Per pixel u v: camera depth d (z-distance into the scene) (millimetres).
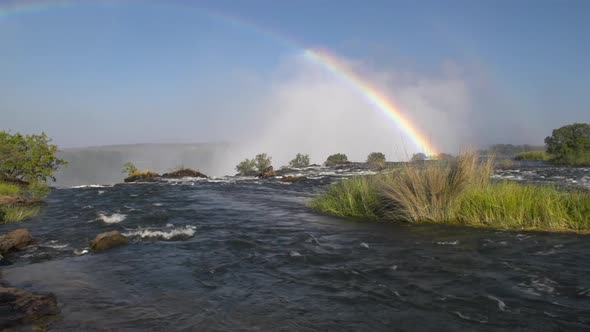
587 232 8078
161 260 6805
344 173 28859
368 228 9188
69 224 10367
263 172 29156
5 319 4289
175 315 4438
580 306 4473
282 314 4426
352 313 4422
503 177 20594
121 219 10953
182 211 12305
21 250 7668
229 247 7672
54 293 5215
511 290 5008
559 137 35688
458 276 5594
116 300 4941
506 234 8062
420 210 9797
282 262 6562
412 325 4086
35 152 20375
